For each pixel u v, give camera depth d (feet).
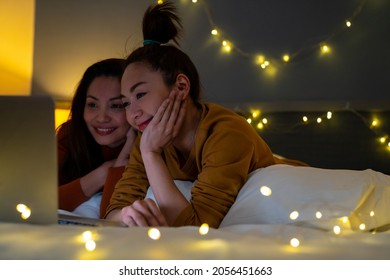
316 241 2.80
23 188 2.97
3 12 9.35
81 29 9.23
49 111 2.89
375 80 7.40
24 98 2.88
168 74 4.56
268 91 8.01
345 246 2.71
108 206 4.80
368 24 7.45
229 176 4.11
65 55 9.30
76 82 9.25
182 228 2.99
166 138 4.27
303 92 7.79
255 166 4.62
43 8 9.36
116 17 9.06
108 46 9.10
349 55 7.54
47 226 2.95
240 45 8.19
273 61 7.98
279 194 3.76
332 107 7.46
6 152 2.92
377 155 7.20
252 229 3.11
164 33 4.93
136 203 3.65
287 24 7.91
